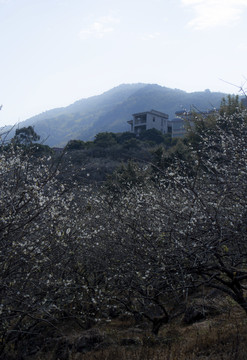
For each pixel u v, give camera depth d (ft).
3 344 24.99
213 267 22.09
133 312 29.40
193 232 22.75
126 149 144.87
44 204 24.06
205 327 27.17
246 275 22.09
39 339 28.04
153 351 23.20
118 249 29.48
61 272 27.40
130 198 34.91
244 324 24.68
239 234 20.81
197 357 20.84
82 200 33.06
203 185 25.67
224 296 31.58
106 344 25.82
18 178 23.73
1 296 22.04
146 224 27.55
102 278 33.04
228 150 26.66
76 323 32.45
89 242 30.19
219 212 22.58
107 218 30.81
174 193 27.71
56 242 25.17
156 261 23.93
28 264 23.61
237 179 23.24
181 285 23.81
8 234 22.02
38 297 25.58
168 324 31.07
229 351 20.29
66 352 24.72
